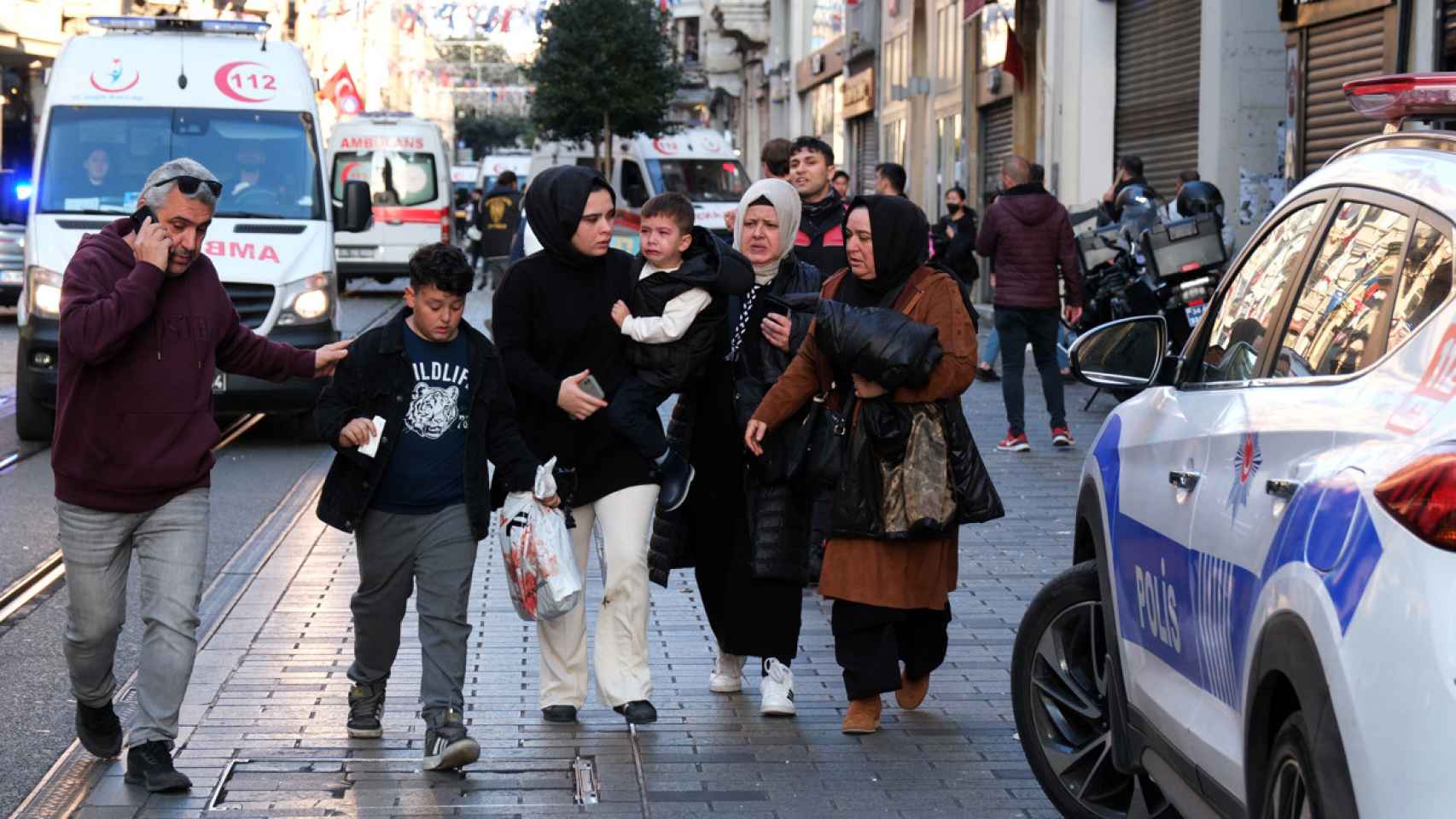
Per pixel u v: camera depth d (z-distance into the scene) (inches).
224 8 3703.3
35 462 944.3
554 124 3186.5
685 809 391.9
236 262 1002.7
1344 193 293.0
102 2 3169.3
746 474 461.7
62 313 378.3
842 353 423.8
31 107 3201.3
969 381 436.8
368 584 426.6
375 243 2504.9
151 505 394.9
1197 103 1454.2
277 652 525.7
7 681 510.6
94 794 395.5
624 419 443.2
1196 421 318.7
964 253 1375.5
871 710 451.5
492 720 461.4
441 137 2564.0
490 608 591.5
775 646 462.9
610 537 452.1
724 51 4675.2
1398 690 210.1
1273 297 308.5
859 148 3186.5
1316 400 263.3
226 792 398.6
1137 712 338.6
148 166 1047.0
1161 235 1141.1
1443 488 211.8
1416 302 245.6
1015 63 1923.0
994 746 442.6
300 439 1062.4
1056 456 956.6
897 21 2736.2
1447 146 262.8
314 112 1088.8
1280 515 256.8
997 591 623.2
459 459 418.0
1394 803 208.7
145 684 398.3
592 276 443.8
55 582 649.0
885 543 436.5
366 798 396.5
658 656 532.4
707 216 2292.1
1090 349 372.8
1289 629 241.9
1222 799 282.4
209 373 398.3
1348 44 1142.3
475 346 418.9
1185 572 304.7
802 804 396.2
